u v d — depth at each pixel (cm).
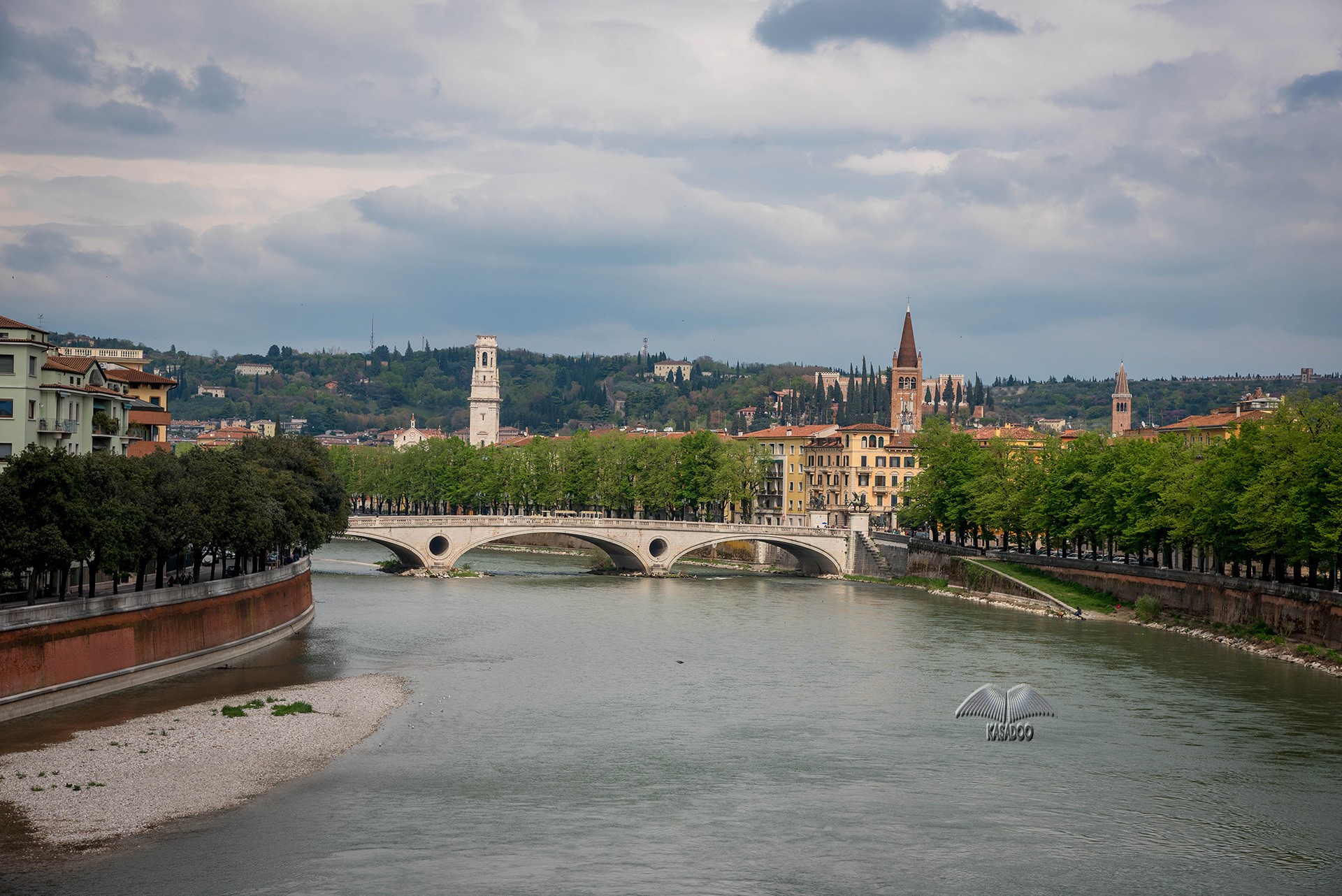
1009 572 18950
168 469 11306
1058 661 12625
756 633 14762
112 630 9806
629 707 10194
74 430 12306
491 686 10969
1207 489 14112
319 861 6419
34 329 11631
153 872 6197
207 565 14750
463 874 6291
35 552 8919
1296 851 6838
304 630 14262
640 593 19300
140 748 8162
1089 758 8656
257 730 8850
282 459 15088
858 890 6188
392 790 7669
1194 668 12156
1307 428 13512
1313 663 12181
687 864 6494
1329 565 14700
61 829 6719
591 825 7075
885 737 9262
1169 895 6219
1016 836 7025
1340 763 8575
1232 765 8506
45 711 8981
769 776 8131
